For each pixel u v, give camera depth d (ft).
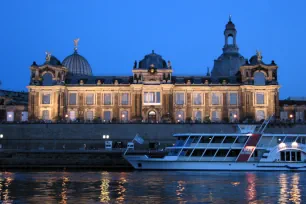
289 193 208.54
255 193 208.54
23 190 215.72
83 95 487.61
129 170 323.57
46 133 446.60
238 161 305.73
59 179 259.80
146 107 478.59
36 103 477.36
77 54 574.56
